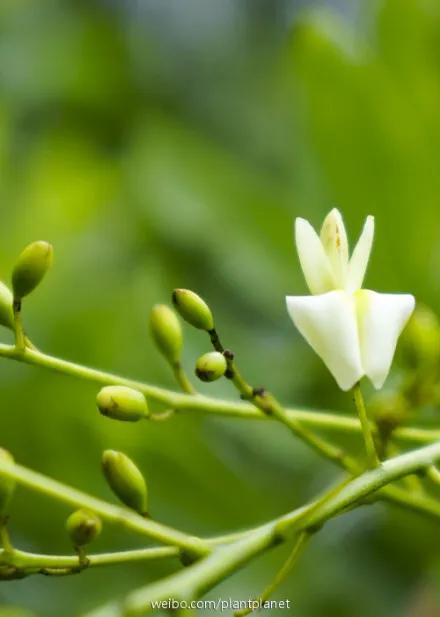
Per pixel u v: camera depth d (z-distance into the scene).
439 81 0.31
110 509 0.24
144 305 0.31
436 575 0.30
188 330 0.31
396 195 0.31
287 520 0.24
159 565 0.29
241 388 0.25
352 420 0.26
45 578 0.30
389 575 0.30
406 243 0.31
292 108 0.32
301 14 0.31
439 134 0.30
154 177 0.32
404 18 0.31
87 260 0.31
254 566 0.30
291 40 0.31
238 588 0.29
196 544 0.24
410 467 0.24
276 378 0.30
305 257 0.24
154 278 0.31
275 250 0.31
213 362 0.25
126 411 0.25
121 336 0.30
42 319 0.31
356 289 0.24
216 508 0.30
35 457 0.30
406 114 0.31
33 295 0.31
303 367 0.30
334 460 0.25
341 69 0.30
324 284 0.24
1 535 0.24
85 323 0.30
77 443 0.30
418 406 0.26
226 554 0.23
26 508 0.30
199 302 0.25
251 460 0.30
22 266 0.25
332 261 0.24
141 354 0.30
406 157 0.30
